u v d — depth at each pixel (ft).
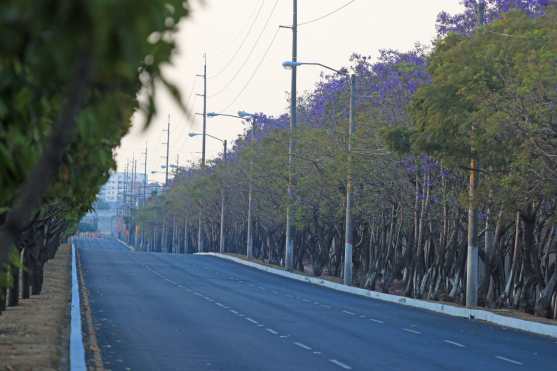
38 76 20.11
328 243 402.52
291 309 195.11
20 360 88.07
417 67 246.88
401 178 261.44
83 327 139.44
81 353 97.19
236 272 363.97
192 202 651.66
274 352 116.88
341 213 319.88
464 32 221.25
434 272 260.01
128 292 228.22
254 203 465.88
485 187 189.16
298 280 325.42
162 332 137.28
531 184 169.37
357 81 313.32
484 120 163.53
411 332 152.56
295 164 326.03
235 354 113.19
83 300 195.72
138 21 17.92
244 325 154.30
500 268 238.68
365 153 261.24
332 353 118.01
